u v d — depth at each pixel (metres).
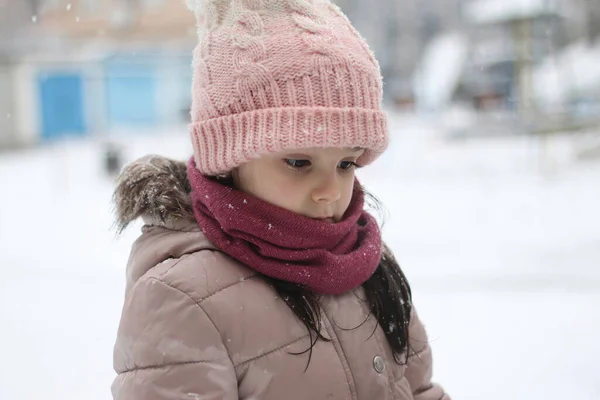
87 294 4.43
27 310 4.05
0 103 19.36
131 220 1.32
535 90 13.34
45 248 6.06
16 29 23.94
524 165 11.86
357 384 1.22
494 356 3.17
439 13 32.72
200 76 1.29
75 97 21.44
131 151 14.88
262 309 1.18
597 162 11.62
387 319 1.33
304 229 1.21
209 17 1.31
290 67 1.19
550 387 2.79
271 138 1.17
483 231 6.48
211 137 1.25
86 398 2.70
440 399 1.47
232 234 1.21
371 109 1.23
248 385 1.16
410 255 5.44
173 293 1.16
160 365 1.13
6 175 13.05
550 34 12.77
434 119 19.02
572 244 5.69
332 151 1.21
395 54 31.73
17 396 2.73
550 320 3.68
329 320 1.24
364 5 33.38
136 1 24.92
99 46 23.03
